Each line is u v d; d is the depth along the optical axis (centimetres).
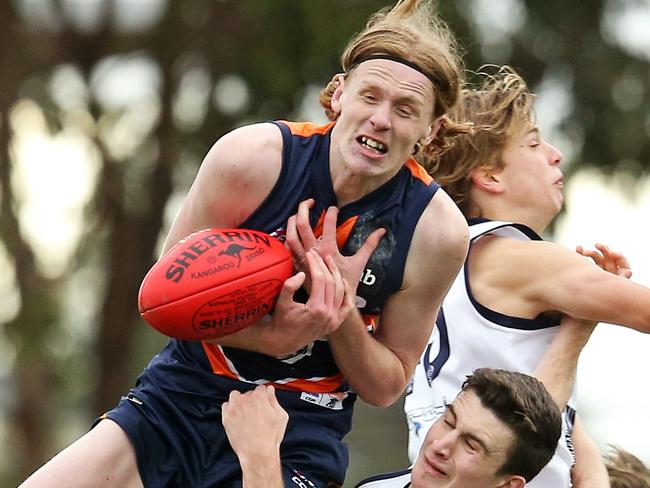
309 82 3922
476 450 1057
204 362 1078
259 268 980
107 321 4544
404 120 991
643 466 1334
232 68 4159
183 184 4428
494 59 3922
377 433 5238
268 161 1016
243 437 1036
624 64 4162
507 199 1253
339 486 1127
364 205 1030
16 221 4353
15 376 4509
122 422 1065
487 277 1210
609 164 4175
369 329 1077
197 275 966
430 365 1242
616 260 1205
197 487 1070
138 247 4478
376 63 993
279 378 1077
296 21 3819
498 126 1245
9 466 4700
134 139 4462
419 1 1081
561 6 4034
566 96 4147
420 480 1080
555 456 1191
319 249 1008
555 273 1170
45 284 4388
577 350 1184
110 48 4462
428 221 1043
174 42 4356
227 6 4250
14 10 4347
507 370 1153
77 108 4431
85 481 1041
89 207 4469
